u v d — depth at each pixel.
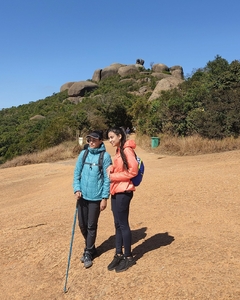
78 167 4.25
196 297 3.06
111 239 4.96
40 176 15.28
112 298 3.40
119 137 3.78
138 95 56.84
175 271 3.56
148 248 4.33
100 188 4.16
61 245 4.97
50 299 3.76
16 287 4.18
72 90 67.88
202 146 15.70
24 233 5.84
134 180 3.79
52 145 29.77
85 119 33.41
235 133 16.53
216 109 17.27
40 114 63.47
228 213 5.41
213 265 3.57
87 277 3.95
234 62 21.44
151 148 18.80
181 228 4.97
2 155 42.31
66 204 7.84
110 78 76.31
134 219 5.74
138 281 3.54
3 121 63.84
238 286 3.12
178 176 8.97
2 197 11.60
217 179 7.88
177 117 19.80
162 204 6.45
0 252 5.20
